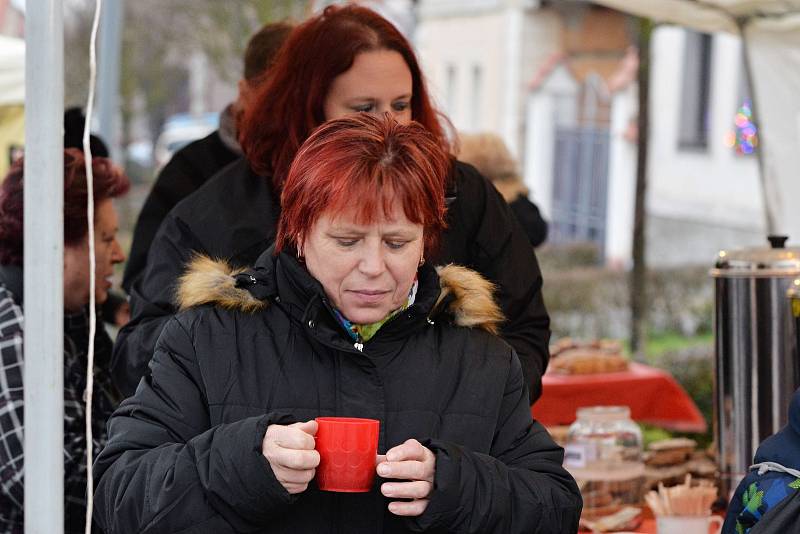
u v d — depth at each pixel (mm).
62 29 2256
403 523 2303
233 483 2117
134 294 3211
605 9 20609
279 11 19156
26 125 2250
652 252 19719
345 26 3039
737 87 18109
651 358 10484
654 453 4066
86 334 3457
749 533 2492
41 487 2254
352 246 2215
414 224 2213
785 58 5832
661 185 19891
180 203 3197
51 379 2252
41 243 2242
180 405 2324
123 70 24031
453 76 22672
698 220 18969
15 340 3092
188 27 23859
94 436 3359
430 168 2234
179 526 2162
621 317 14469
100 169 3479
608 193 20078
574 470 3758
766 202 6035
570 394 5270
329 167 2182
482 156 6762
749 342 3645
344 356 2326
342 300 2262
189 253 3115
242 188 3164
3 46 7504
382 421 2318
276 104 3078
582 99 21188
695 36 19219
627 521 3566
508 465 2393
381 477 2203
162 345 2404
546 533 2295
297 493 2139
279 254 2332
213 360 2340
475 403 2377
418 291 2391
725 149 18328
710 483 3633
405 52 3102
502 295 3121
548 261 19125
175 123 27562
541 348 3164
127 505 2197
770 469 2592
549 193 21656
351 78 3008
